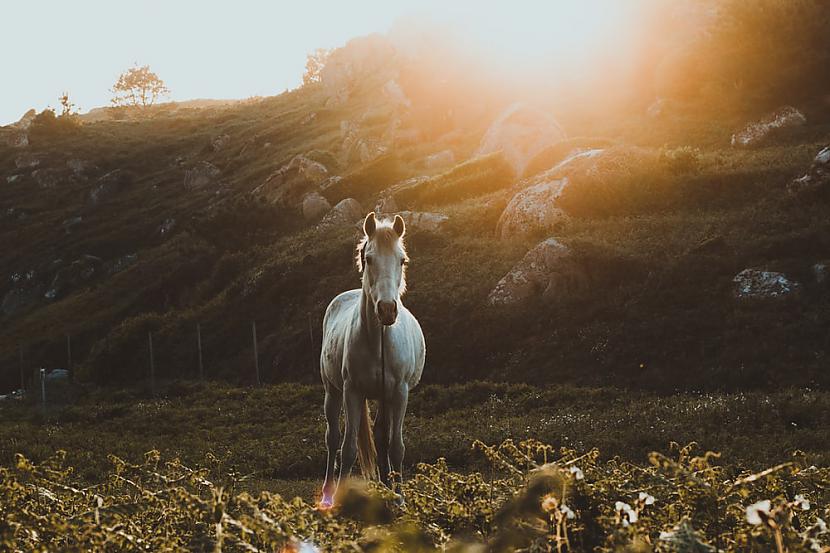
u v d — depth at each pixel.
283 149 73.00
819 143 32.03
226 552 3.56
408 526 3.45
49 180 84.50
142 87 155.38
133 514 4.32
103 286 51.81
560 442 12.41
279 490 9.78
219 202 62.34
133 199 73.62
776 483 3.65
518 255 27.67
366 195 47.22
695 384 17.31
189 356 31.88
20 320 55.16
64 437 16.53
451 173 42.12
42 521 3.88
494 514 3.60
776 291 19.70
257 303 33.47
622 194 29.64
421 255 30.72
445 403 17.86
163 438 16.67
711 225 24.95
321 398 19.88
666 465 3.46
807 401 13.16
